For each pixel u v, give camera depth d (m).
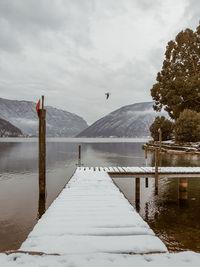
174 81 53.06
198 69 57.25
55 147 84.06
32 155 46.03
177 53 58.75
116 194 8.77
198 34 56.56
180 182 13.84
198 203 12.93
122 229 5.09
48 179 20.50
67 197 8.27
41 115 12.92
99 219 5.82
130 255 3.53
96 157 43.44
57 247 4.08
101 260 3.34
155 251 3.89
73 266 3.17
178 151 45.41
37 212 11.16
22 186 17.30
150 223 9.91
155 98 62.59
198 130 46.03
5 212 11.16
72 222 5.58
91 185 10.51
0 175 22.39
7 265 3.14
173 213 11.25
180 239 8.23
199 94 51.12
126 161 35.91
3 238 8.20
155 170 14.25
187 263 3.29
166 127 64.88
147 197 14.21
